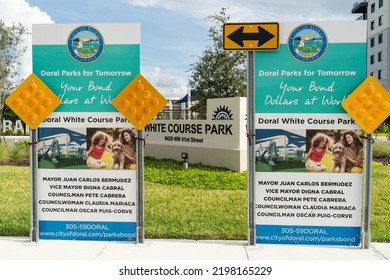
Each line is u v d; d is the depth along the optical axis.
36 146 6.31
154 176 11.80
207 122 13.86
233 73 20.41
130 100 6.11
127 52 6.19
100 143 6.30
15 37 18.69
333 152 6.01
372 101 5.84
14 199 9.42
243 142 12.75
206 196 9.58
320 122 6.00
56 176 6.37
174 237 6.80
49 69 6.27
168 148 15.47
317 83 5.98
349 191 6.02
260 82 6.03
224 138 13.20
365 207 5.99
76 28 6.22
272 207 6.12
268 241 6.16
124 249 6.01
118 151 6.29
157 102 6.09
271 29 5.89
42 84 6.20
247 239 6.27
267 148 6.07
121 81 6.22
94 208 6.36
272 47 5.90
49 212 6.40
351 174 6.01
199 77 20.88
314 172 6.05
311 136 6.03
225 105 13.27
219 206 8.73
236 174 12.04
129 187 6.31
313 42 5.95
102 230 6.38
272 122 6.05
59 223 6.40
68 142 6.33
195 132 14.36
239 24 5.91
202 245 6.23
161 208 8.55
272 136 6.06
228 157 12.92
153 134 16.25
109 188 6.32
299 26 5.96
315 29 5.94
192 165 13.80
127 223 6.36
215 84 20.44
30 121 6.21
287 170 6.07
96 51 6.21
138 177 6.23
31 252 5.91
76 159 6.33
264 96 6.04
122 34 6.18
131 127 6.26
